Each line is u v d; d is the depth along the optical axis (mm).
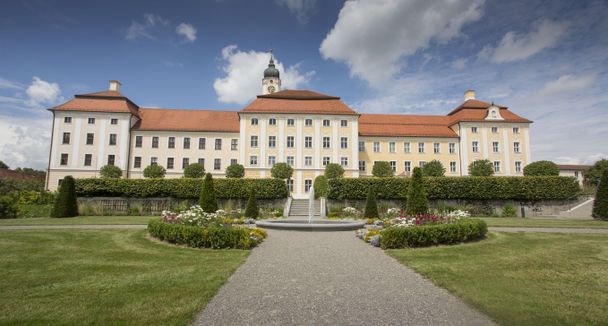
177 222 12141
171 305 5137
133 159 43156
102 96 43969
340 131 43125
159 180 26781
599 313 4938
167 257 8891
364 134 46594
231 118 48344
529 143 46875
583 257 9141
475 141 46562
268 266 8000
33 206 24281
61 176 41156
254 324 4488
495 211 27141
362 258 9023
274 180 27609
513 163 46312
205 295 5641
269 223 15867
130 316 4695
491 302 5383
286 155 42250
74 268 7547
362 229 14617
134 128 43562
